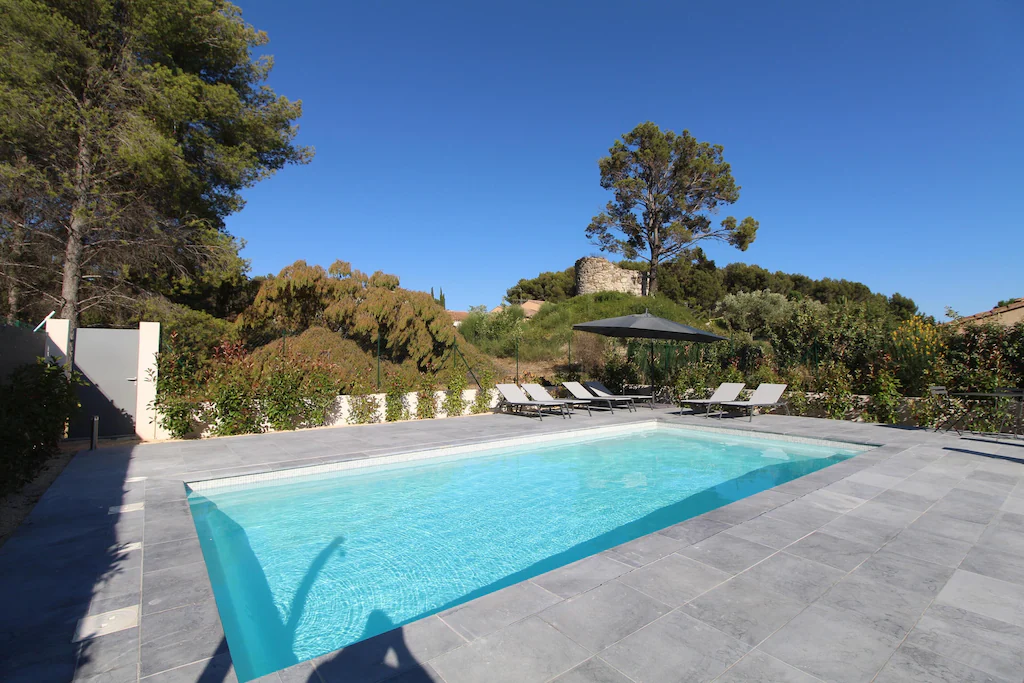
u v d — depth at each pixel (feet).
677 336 41.73
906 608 9.35
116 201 42.83
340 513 18.21
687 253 110.63
